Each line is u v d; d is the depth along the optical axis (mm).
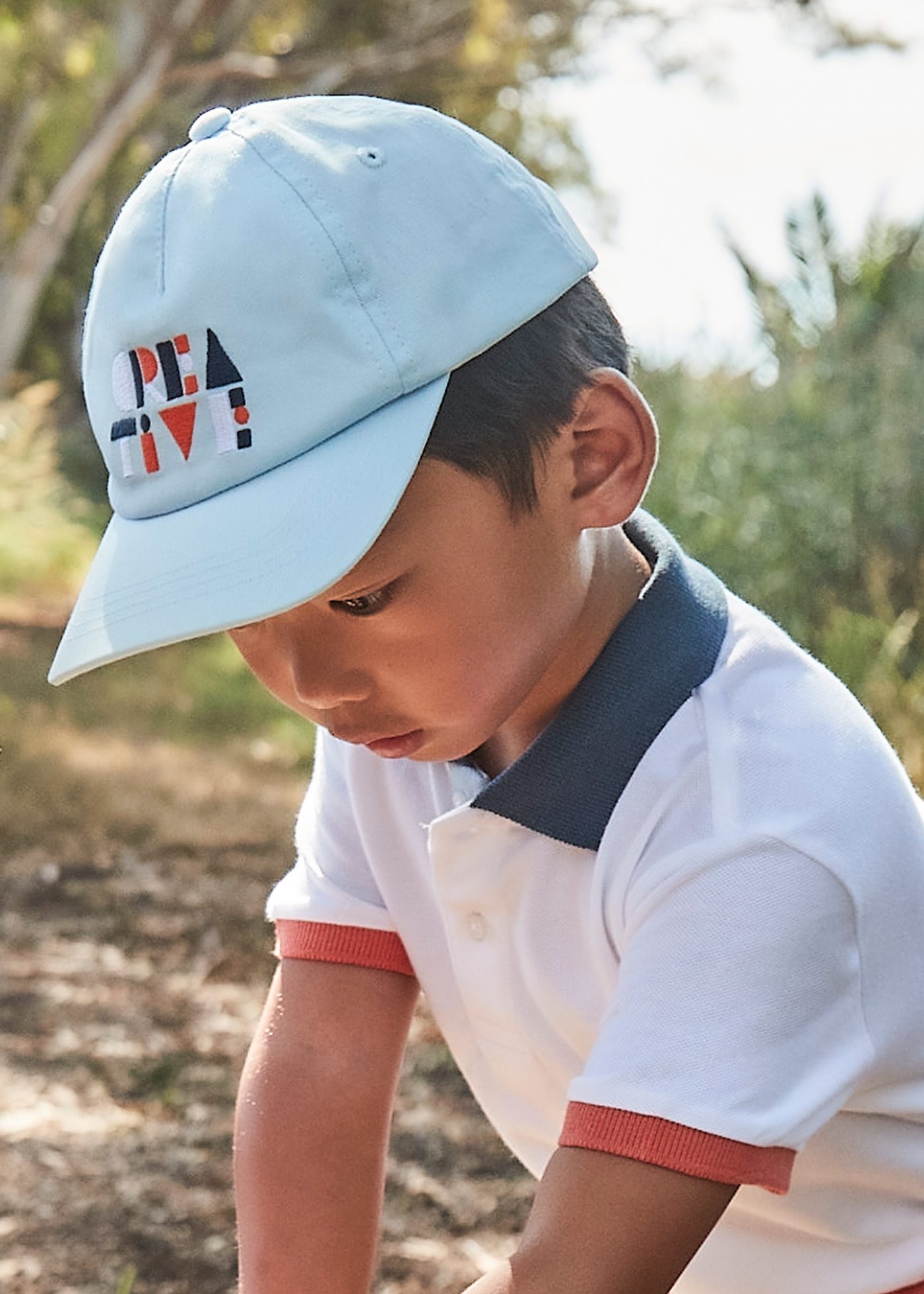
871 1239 1228
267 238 1094
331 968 1433
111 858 4766
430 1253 2365
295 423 1081
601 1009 1229
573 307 1170
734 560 5797
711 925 1105
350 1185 1415
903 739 4691
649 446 1157
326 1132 1411
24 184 14117
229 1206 2490
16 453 13305
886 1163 1214
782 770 1146
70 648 1101
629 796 1174
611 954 1198
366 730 1130
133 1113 2857
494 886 1243
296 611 1098
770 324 6133
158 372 1107
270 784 6043
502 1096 1372
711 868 1116
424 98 13133
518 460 1105
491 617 1112
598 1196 1088
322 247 1094
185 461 1101
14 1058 3100
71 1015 3377
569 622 1156
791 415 5934
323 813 1464
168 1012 3443
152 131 13883
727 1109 1071
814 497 5766
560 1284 1084
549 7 12211
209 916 4211
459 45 11914
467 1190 2580
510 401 1105
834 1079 1107
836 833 1127
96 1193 2508
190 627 1054
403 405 1081
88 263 16047
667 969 1109
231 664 8883
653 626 1207
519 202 1164
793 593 5758
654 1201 1080
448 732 1136
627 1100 1086
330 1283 1404
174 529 1092
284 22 13156
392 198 1121
